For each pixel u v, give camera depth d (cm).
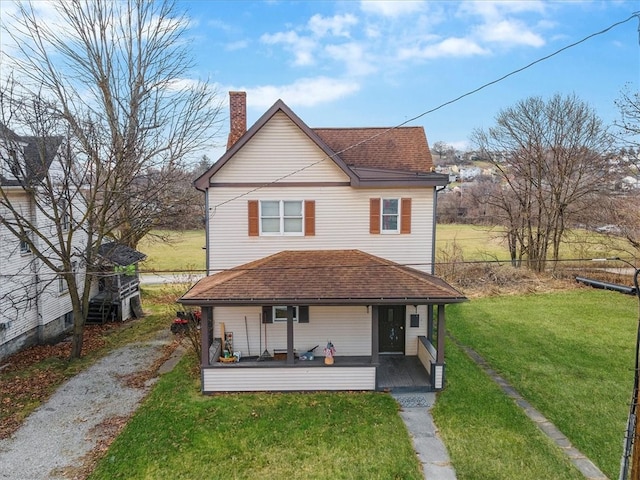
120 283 2209
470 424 1094
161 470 914
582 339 1806
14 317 1680
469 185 4225
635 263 2867
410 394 1270
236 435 1043
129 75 1756
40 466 939
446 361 1523
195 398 1242
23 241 1617
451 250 3394
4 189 1595
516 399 1252
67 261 1591
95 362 1588
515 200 3303
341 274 1369
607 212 2978
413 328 1543
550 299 2539
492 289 2756
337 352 1529
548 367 1498
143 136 1822
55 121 1577
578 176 3091
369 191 1519
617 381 1376
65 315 2050
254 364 1284
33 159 1731
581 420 1129
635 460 723
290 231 1533
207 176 1482
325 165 1508
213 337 1507
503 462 937
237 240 1523
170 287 2861
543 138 3100
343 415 1139
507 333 1898
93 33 1692
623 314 2202
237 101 1744
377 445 1000
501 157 3309
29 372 1483
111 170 1673
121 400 1261
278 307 1509
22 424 1123
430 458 952
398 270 1395
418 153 1695
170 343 1827
